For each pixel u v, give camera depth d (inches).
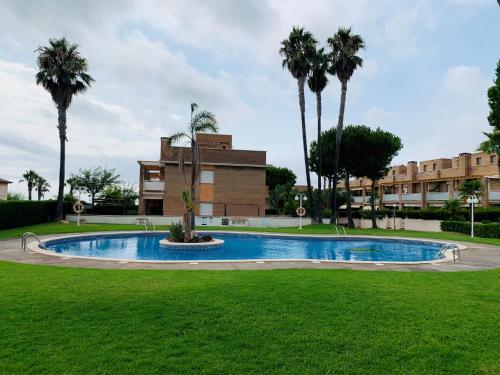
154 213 1608.0
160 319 188.7
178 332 171.3
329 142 1481.3
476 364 144.6
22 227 957.2
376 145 1422.2
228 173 1393.9
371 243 849.5
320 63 1305.4
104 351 149.2
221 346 157.0
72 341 158.6
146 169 1589.6
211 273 330.0
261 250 724.0
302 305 218.1
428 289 270.2
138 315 194.7
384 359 148.2
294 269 365.7
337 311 207.6
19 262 403.2
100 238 816.3
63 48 1168.2
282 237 884.0
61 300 222.4
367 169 1477.6
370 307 217.5
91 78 1218.0
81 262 405.4
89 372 131.5
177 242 694.5
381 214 1708.9
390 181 2150.6
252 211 1398.9
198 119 700.7
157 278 298.5
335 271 354.9
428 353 154.3
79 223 1115.9
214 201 1376.7
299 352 152.9
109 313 197.6
